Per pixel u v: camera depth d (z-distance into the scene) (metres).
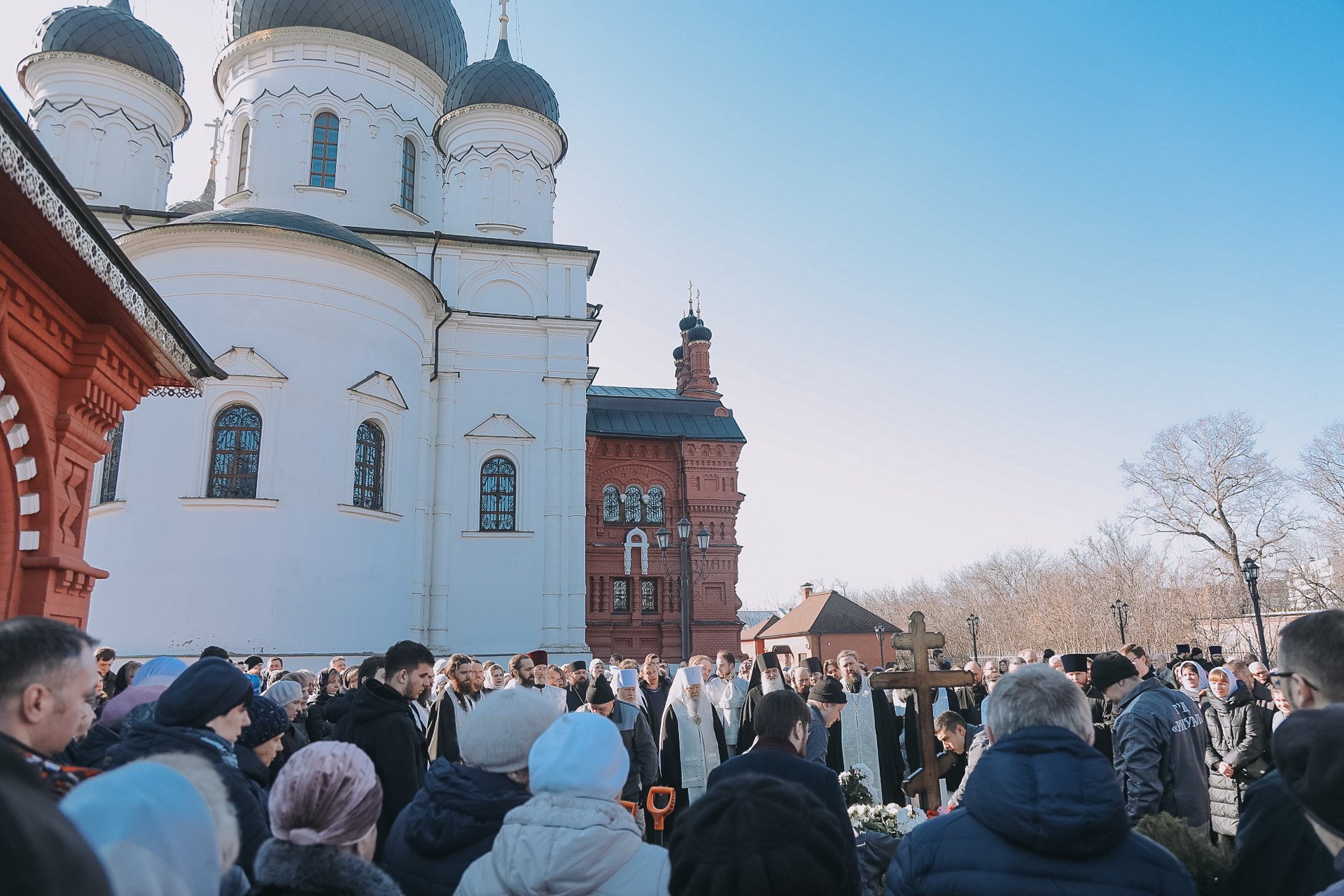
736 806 2.47
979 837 3.16
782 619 64.88
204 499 23.16
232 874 3.17
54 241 6.63
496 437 29.50
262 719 4.95
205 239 24.62
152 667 5.73
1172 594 55.06
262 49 33.62
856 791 7.59
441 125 34.50
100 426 9.18
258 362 24.20
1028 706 3.40
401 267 26.81
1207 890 4.00
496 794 3.77
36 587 8.28
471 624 28.22
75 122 31.47
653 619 35.91
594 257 31.97
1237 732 8.66
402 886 3.72
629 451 37.69
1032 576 73.56
